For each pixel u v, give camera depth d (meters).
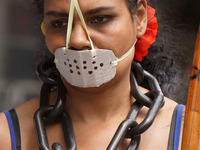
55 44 2.79
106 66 2.74
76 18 2.69
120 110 3.01
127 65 2.87
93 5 2.68
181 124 2.94
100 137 2.93
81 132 2.97
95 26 2.71
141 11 2.97
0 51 8.10
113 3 2.72
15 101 7.69
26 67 8.09
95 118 2.99
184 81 3.66
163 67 3.48
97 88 2.85
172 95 3.55
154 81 3.15
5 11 8.12
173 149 2.87
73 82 2.78
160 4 3.59
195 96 2.44
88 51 2.66
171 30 3.61
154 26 3.09
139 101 3.00
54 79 3.17
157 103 2.92
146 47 3.07
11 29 8.13
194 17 8.70
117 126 2.97
